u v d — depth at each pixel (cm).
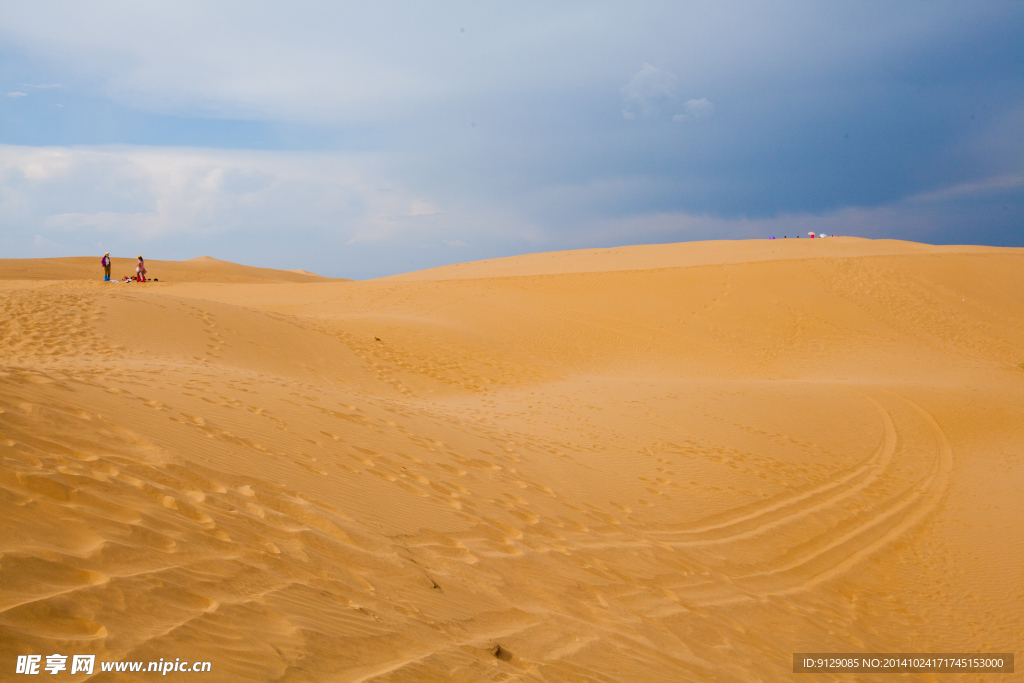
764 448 1308
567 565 601
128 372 893
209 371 1091
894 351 2762
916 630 719
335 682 286
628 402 1644
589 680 394
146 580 312
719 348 2753
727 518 908
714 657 519
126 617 277
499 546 590
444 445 905
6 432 432
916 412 1780
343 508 541
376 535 505
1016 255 3994
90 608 273
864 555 891
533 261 4984
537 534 658
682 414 1530
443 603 432
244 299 3284
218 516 425
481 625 423
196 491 460
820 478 1173
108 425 537
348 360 1814
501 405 1566
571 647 438
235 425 695
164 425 598
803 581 779
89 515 354
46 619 254
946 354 2775
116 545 333
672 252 4803
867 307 3148
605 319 2959
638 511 855
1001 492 1205
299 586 371
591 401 1652
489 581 504
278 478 559
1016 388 2294
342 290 3525
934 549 944
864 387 2067
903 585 827
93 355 1336
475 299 3172
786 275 3425
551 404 1594
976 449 1505
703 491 995
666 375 2438
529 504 750
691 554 756
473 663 357
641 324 2930
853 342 2841
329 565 418
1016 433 1650
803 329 2941
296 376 1566
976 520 1061
